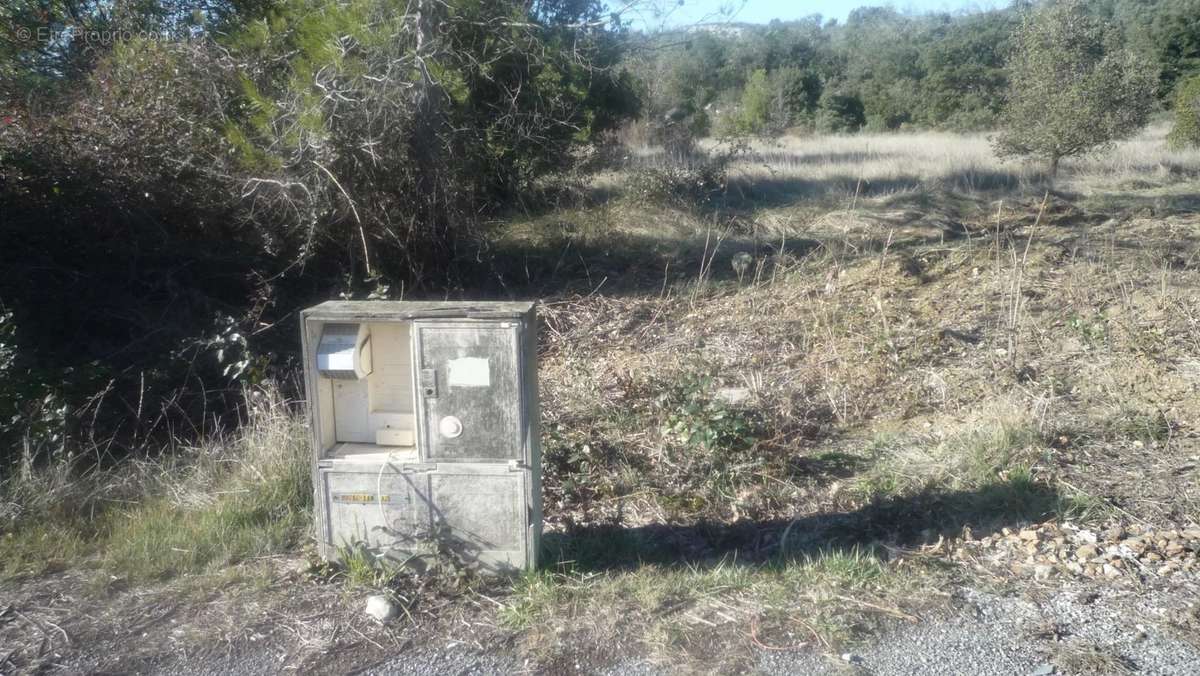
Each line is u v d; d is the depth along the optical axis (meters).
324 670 3.64
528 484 4.11
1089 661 3.57
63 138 8.27
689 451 5.58
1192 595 4.03
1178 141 18.52
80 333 8.11
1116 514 4.72
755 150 19.20
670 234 11.79
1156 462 5.26
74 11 10.72
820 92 34.50
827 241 10.72
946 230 11.39
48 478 5.27
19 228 8.05
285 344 8.19
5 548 4.66
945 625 3.87
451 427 4.08
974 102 30.86
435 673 3.61
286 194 8.38
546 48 11.07
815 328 7.67
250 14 10.02
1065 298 7.97
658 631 3.83
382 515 4.20
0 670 3.66
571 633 3.85
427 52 8.91
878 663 3.62
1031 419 5.67
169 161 8.52
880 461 5.52
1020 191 13.96
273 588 4.26
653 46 13.05
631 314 8.89
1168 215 11.65
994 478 5.15
